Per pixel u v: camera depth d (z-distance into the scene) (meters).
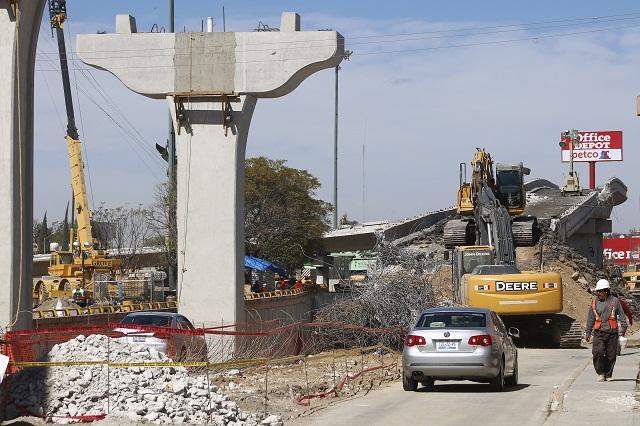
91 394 26.11
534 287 60.53
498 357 34.06
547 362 51.47
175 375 27.91
